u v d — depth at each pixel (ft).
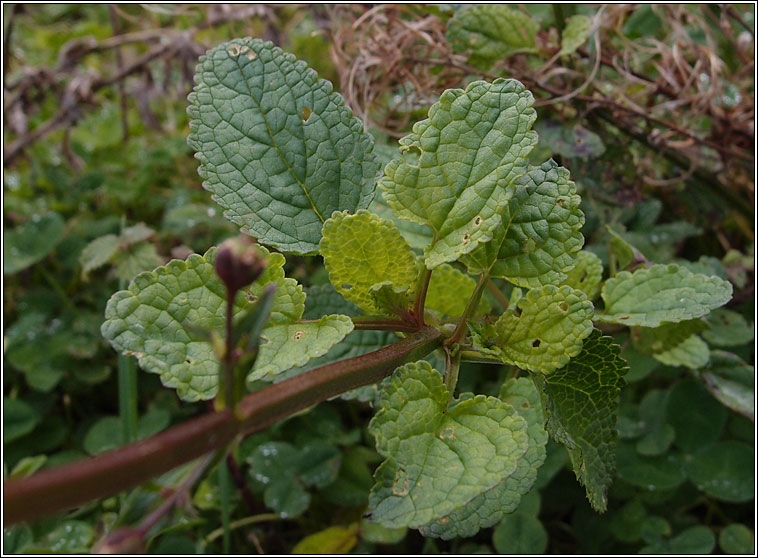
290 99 0.45
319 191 0.44
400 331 0.42
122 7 1.28
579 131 0.75
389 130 0.84
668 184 0.89
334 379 0.33
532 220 0.41
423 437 0.36
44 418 0.89
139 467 0.24
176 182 1.14
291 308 0.38
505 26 0.72
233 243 0.25
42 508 0.23
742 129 0.82
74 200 1.09
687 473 0.73
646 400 0.79
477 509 0.40
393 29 0.82
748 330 0.73
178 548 0.73
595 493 0.39
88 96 1.03
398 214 0.40
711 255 0.93
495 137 0.39
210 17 0.95
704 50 0.82
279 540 0.78
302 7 0.90
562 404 0.41
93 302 0.98
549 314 0.39
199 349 0.36
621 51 0.84
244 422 0.27
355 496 0.78
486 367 0.83
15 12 1.13
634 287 0.52
